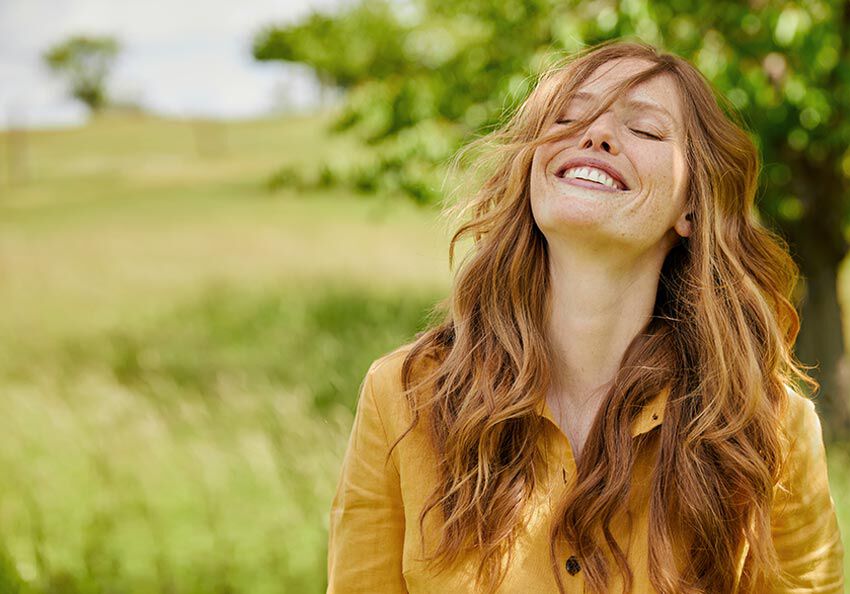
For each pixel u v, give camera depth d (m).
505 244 1.66
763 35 4.85
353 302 10.85
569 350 1.65
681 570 1.57
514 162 1.66
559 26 5.15
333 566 1.69
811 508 1.67
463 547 1.57
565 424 1.66
